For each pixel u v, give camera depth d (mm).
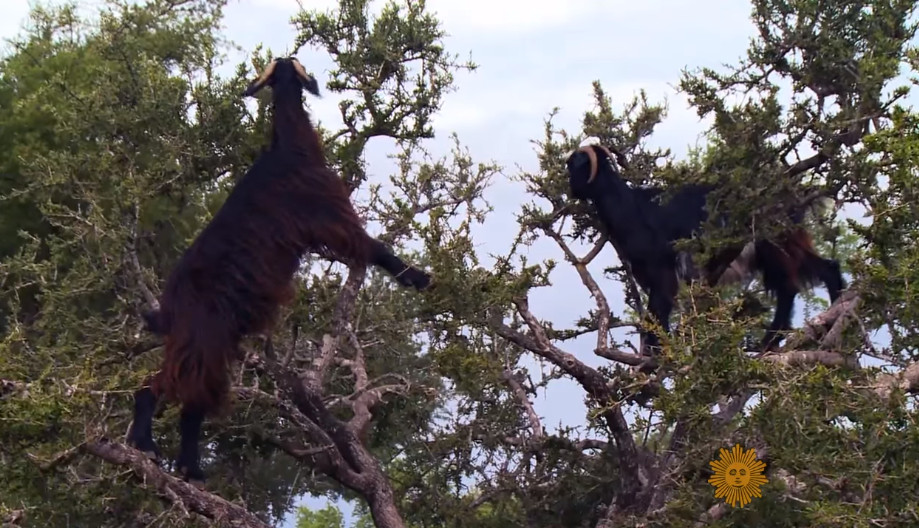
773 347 8578
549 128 10141
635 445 7824
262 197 6750
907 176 5867
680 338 6172
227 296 6422
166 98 8242
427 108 8570
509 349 8812
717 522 6344
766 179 7457
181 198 9219
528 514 8703
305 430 8344
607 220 8844
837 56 7422
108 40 8852
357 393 8320
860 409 5543
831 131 7211
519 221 8852
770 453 6219
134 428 6371
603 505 8719
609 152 8867
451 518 8438
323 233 6859
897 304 5914
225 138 8477
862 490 5453
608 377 8469
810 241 8820
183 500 6258
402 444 10305
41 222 13664
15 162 13180
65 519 6977
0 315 11383
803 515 6340
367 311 8992
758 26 7637
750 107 7379
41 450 5734
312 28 8445
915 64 6301
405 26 8398
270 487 11742
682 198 8797
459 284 7059
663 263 8688
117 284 8227
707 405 6098
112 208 8305
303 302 7906
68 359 7586
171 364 6316
